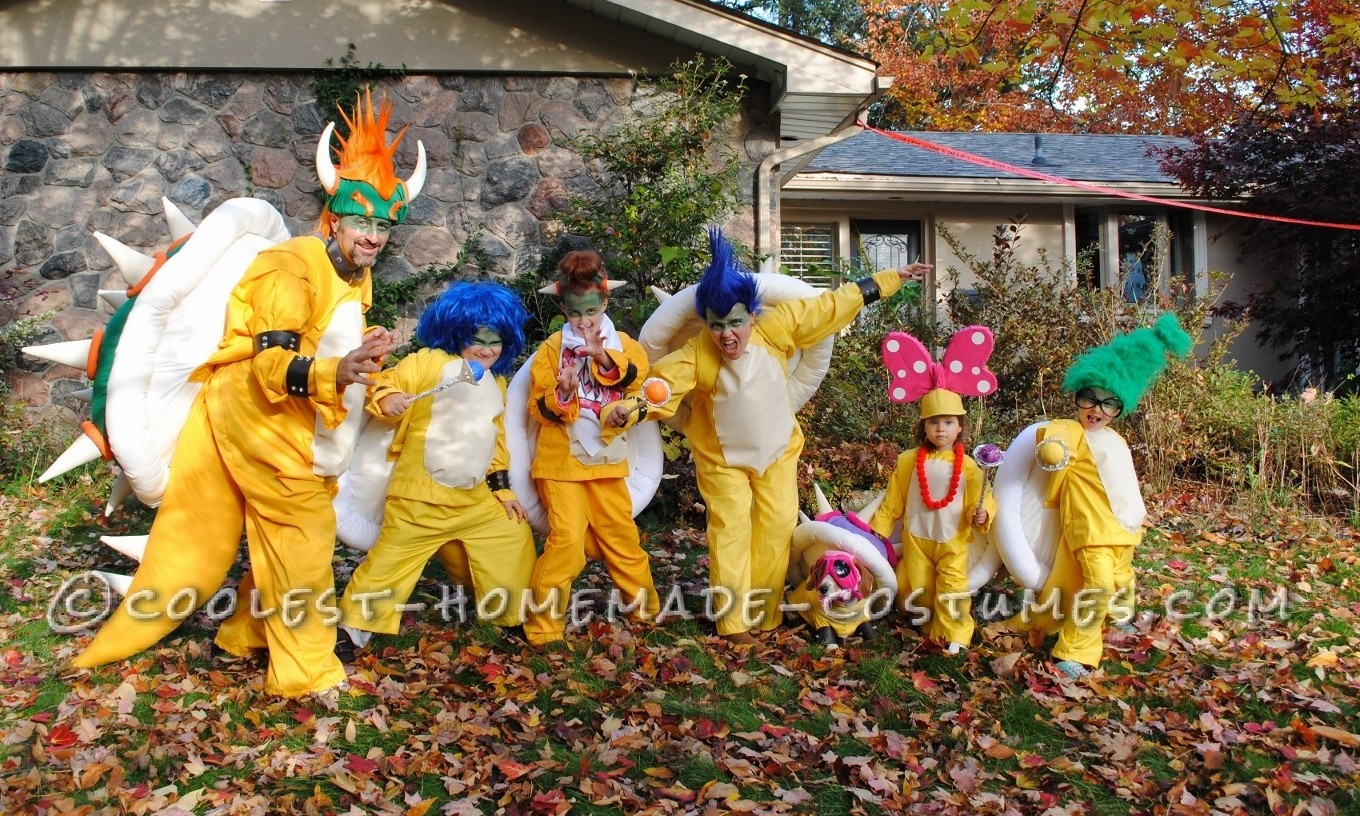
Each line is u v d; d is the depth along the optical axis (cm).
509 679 430
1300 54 754
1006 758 384
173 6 858
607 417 456
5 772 348
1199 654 491
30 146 861
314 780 350
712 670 454
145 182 864
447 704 410
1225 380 917
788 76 818
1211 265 1284
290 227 870
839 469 738
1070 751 391
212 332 409
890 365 494
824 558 474
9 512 705
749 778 359
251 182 866
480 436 452
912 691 440
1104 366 470
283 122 868
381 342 379
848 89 822
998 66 751
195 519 412
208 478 409
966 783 361
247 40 861
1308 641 509
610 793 346
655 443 506
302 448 405
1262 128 1109
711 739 388
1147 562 655
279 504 403
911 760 377
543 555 471
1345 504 809
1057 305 901
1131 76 889
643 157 801
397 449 450
